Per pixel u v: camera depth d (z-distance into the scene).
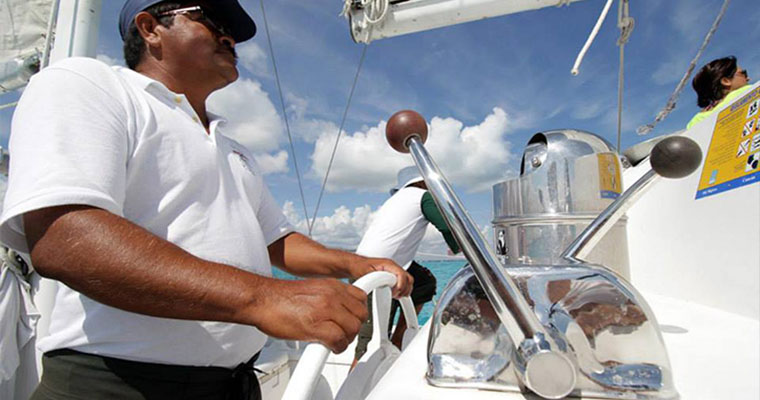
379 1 2.21
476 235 0.45
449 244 2.23
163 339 0.85
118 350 0.83
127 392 0.83
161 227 0.91
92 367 0.83
